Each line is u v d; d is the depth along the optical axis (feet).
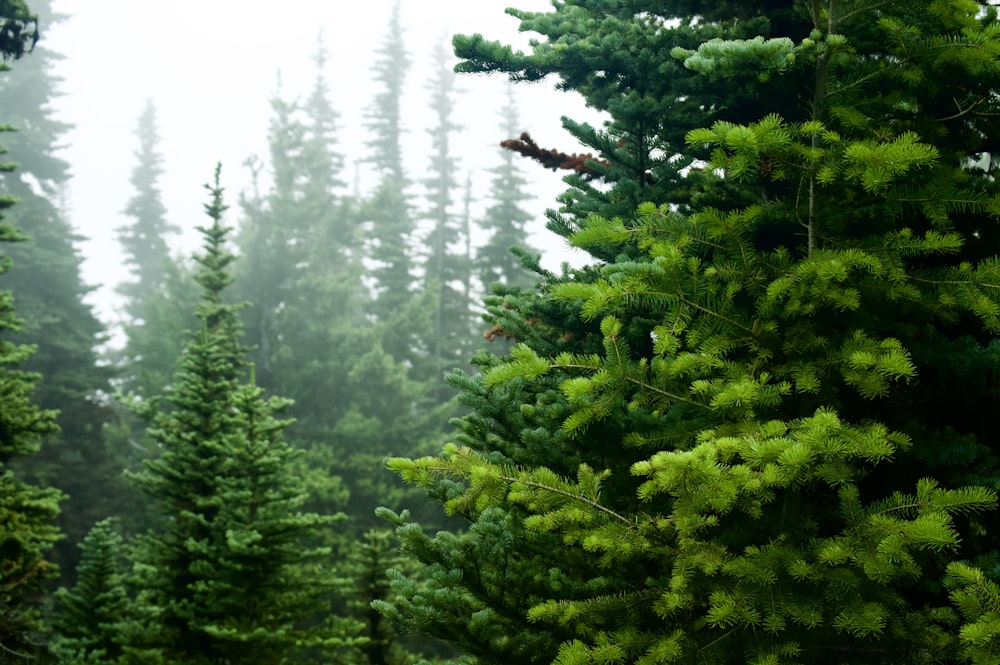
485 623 14.32
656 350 12.60
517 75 18.61
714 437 12.34
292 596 33.37
